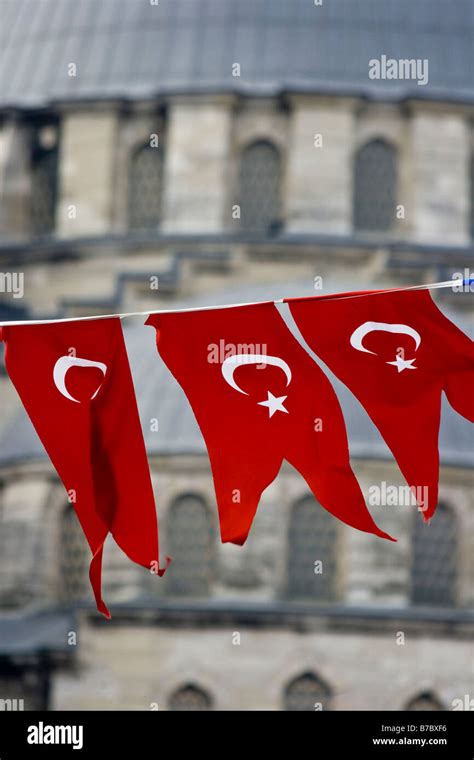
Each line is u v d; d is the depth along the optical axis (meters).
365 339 25.11
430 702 62.59
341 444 25.00
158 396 67.00
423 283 77.88
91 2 85.00
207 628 62.81
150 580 63.88
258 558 63.69
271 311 25.23
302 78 81.12
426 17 82.88
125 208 81.12
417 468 25.06
